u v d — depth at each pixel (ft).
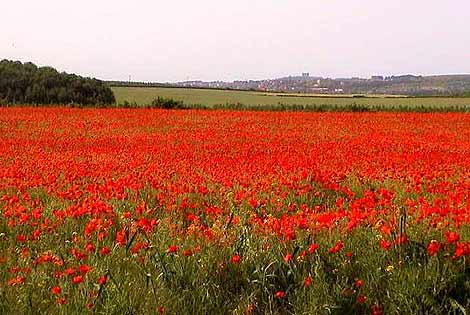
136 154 58.70
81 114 148.66
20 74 250.16
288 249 18.61
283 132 105.91
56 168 44.93
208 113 156.04
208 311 16.05
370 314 15.89
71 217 25.73
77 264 19.13
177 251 19.20
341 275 17.44
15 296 15.98
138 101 263.29
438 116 145.79
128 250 20.11
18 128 111.65
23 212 25.61
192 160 52.60
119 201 30.30
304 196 32.55
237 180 36.96
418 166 47.73
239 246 19.16
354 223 20.17
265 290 16.52
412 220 22.13
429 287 16.33
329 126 120.88
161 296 16.12
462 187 33.53
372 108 180.86
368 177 40.09
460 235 20.36
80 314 15.07
